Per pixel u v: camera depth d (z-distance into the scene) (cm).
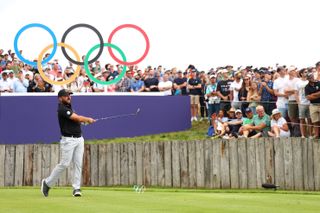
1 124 2248
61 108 1223
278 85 2036
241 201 1110
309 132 1981
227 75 2184
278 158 1836
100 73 2447
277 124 1959
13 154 1972
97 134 2286
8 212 888
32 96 2258
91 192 1389
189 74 2427
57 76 2362
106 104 2297
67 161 1220
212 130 2152
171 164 1909
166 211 909
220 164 1866
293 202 1107
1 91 2345
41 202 1057
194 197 1207
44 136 2262
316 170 1828
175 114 2352
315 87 1952
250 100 2095
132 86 2472
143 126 2330
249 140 1852
